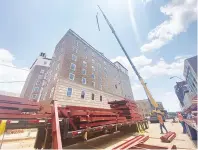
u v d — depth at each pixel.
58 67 22.50
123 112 10.56
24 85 43.84
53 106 4.38
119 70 47.69
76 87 21.67
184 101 23.55
